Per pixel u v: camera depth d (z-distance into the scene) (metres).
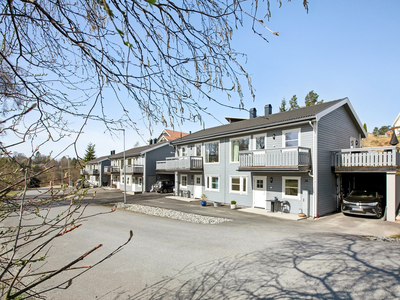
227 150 18.31
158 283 5.11
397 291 4.46
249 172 16.53
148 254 6.89
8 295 1.40
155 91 2.29
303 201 13.21
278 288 4.73
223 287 4.87
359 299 4.24
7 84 2.06
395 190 11.84
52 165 1.79
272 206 14.30
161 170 26.28
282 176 14.39
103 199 23.47
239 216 13.27
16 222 10.82
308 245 7.43
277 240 8.16
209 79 2.23
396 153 12.24
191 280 5.22
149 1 1.38
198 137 20.16
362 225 10.77
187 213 14.39
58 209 14.40
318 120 13.12
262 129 15.37
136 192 29.78
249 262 6.13
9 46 2.05
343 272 5.30
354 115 16.36
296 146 12.91
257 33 2.02
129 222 11.70
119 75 2.12
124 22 1.98
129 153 35.75
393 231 9.62
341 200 14.04
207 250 7.18
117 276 5.48
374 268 5.46
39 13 1.98
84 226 10.74
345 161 13.59
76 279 5.37
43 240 8.53
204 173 20.52
